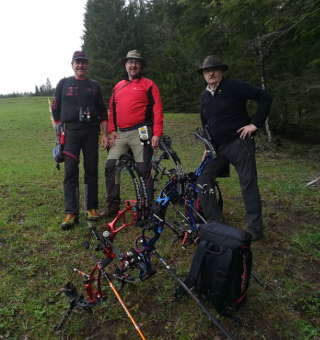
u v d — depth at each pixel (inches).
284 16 254.7
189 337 91.6
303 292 110.3
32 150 386.3
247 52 350.9
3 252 133.0
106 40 1048.8
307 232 152.2
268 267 124.2
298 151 375.2
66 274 119.0
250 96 136.9
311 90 335.3
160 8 487.2
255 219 142.6
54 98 158.9
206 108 146.5
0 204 185.6
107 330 94.3
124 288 110.7
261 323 96.7
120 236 147.9
